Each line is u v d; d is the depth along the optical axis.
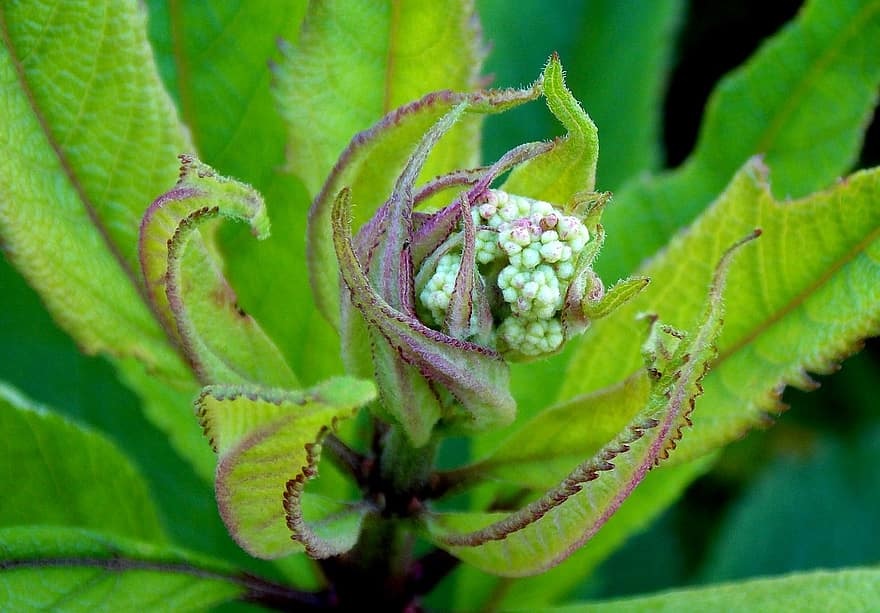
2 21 0.29
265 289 0.32
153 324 0.30
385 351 0.27
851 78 0.34
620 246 0.35
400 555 0.30
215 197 0.27
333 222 0.26
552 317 0.27
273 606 0.30
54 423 0.31
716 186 0.35
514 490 0.31
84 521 0.31
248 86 0.33
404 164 0.29
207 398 0.26
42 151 0.29
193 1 0.33
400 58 0.30
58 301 0.29
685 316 0.31
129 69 0.29
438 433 0.28
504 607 0.33
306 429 0.25
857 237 0.29
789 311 0.30
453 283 0.27
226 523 0.26
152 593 0.28
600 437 0.29
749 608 0.29
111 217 0.30
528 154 0.28
